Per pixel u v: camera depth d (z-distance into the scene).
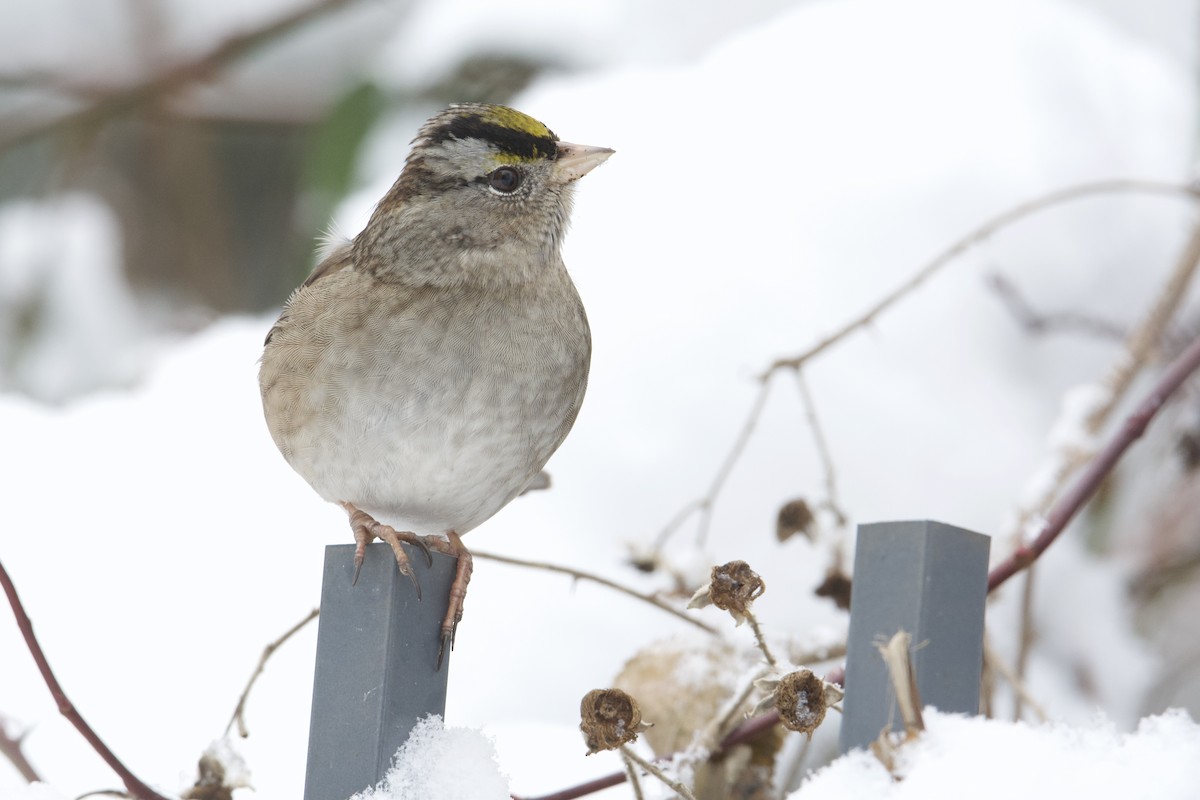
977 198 9.88
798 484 8.88
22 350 13.16
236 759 6.07
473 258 7.04
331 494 7.03
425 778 4.97
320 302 7.00
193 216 14.36
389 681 5.05
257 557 9.35
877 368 9.28
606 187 10.16
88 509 9.64
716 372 9.24
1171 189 8.48
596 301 9.62
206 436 10.23
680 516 7.56
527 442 7.02
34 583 9.29
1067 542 9.84
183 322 14.11
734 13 11.59
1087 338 9.57
